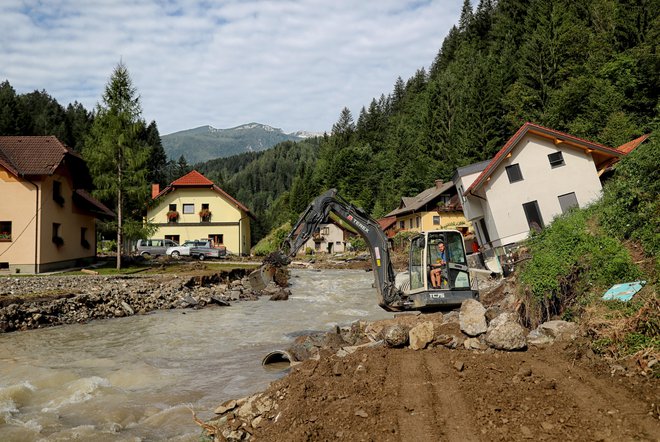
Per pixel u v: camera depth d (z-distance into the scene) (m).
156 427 7.86
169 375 10.88
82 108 99.88
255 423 7.11
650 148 12.62
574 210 17.55
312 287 29.42
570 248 11.56
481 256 23.56
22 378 10.62
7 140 28.70
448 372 7.92
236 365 11.66
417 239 13.34
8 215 26.22
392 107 130.88
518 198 25.20
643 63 38.44
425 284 12.53
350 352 9.97
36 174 25.95
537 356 8.10
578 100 42.78
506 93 56.69
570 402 6.36
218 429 7.03
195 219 52.16
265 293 26.42
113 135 29.44
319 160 115.69
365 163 90.44
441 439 5.89
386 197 80.06
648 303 7.83
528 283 11.26
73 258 30.61
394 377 7.92
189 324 17.39
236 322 17.69
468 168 31.66
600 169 26.22
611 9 50.47
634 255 10.58
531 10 63.22
